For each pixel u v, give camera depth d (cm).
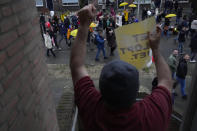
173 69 680
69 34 1205
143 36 131
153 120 82
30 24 222
